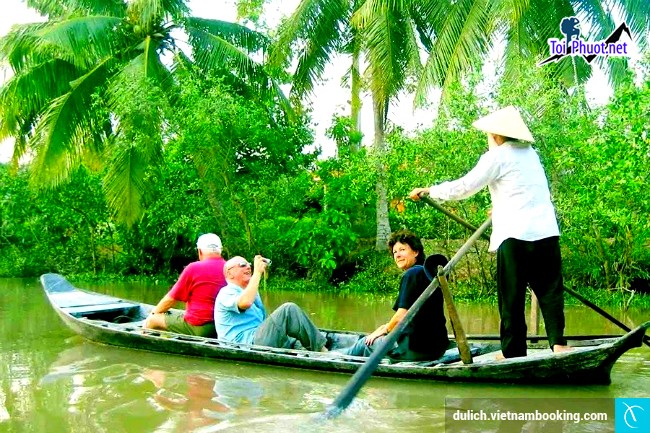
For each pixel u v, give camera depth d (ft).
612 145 27.71
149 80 43.21
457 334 16.80
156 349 21.88
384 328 18.66
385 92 44.11
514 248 16.48
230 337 21.02
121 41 48.96
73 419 14.62
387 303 39.45
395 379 17.65
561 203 32.27
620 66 41.34
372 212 55.52
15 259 58.54
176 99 46.85
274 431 13.39
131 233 57.00
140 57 45.47
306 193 50.96
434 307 18.29
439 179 35.42
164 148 50.06
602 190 30.32
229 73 50.80
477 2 38.22
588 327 27.99
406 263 18.76
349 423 13.89
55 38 43.11
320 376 18.45
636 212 32.42
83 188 56.18
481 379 16.89
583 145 30.37
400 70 45.34
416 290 18.08
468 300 38.88
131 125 43.42
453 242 44.11
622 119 26.94
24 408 15.56
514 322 16.79
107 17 47.24
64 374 19.02
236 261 21.42
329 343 21.86
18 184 58.90
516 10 35.22
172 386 17.44
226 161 46.75
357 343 19.42
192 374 18.84
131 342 22.34
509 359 16.46
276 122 52.60
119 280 54.39
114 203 45.70
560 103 32.89
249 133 47.39
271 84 51.08
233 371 19.21
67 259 60.13
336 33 48.14
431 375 17.22
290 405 15.43
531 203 16.55
